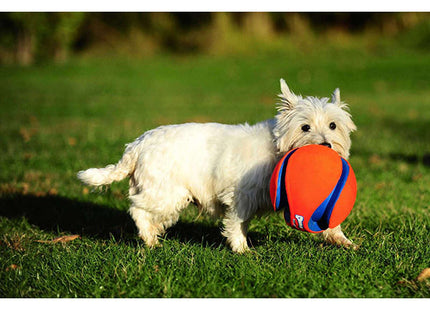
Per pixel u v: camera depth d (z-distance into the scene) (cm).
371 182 1027
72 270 573
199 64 3912
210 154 623
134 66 3900
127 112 2203
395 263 560
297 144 588
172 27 4681
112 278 546
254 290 516
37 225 802
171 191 634
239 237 626
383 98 2530
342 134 611
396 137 1593
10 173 1117
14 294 525
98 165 1179
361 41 4350
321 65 3606
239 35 4481
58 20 4088
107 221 823
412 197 898
